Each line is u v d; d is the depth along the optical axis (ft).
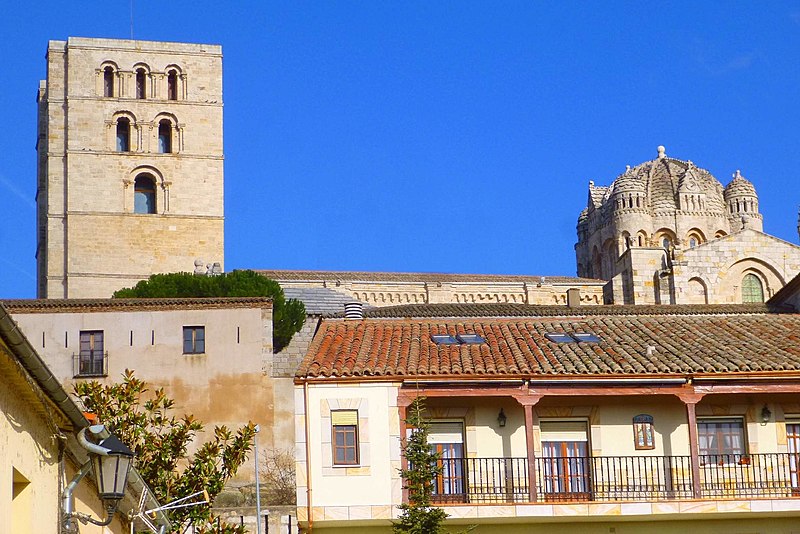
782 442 146.51
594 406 145.59
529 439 139.64
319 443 138.82
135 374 175.32
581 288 357.61
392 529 136.56
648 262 351.05
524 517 136.87
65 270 350.64
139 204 361.30
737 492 143.54
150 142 361.92
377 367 142.10
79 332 176.86
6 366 64.03
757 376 143.33
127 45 364.79
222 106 368.68
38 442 72.54
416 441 126.21
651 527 140.87
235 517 161.48
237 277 260.42
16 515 70.69
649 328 162.20
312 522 136.56
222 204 363.35
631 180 446.19
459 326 162.40
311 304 264.72
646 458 143.74
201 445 172.24
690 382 142.72
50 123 356.59
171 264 357.20
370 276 342.64
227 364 176.04
